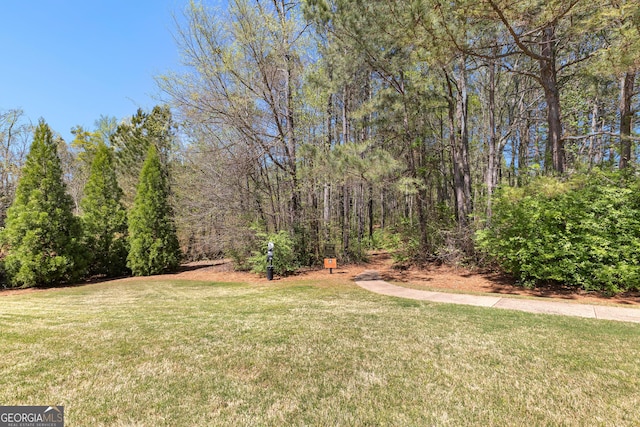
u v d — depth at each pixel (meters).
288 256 10.76
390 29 7.80
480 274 9.20
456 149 10.52
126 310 5.80
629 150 8.98
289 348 3.69
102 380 2.89
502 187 8.41
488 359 3.33
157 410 2.41
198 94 9.91
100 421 2.25
